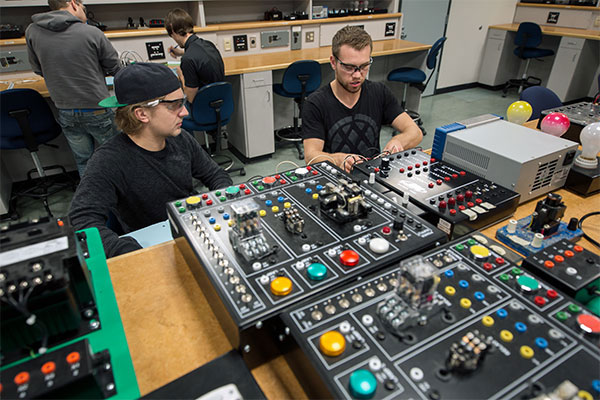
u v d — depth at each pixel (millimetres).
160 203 1473
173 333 725
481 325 612
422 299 600
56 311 623
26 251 646
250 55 3678
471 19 5211
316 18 3877
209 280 702
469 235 869
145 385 625
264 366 673
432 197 1071
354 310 636
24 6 2668
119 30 3102
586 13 4801
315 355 562
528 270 805
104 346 658
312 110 1787
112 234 1162
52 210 2793
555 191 1299
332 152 1843
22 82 2826
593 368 542
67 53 2291
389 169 1255
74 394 552
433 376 531
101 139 2680
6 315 574
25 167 3094
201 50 2656
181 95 1313
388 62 4598
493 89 5707
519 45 4996
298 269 721
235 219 756
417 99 4375
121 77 1211
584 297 775
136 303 794
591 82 4938
